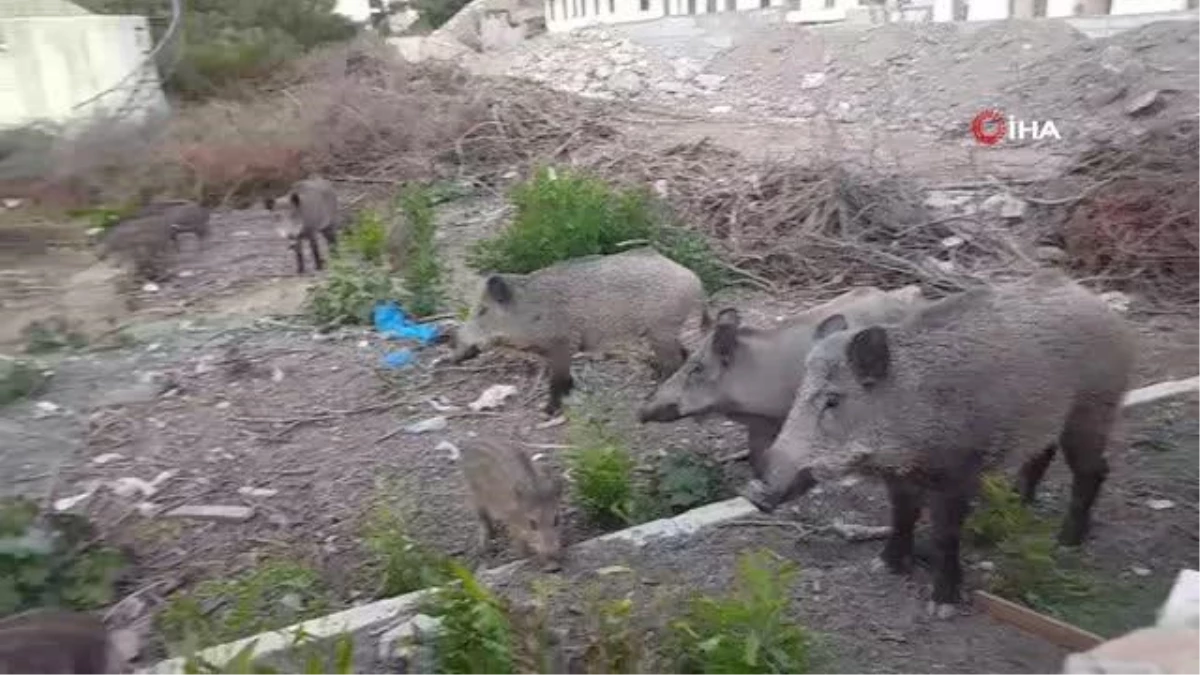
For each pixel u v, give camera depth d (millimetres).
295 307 4848
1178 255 4449
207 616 2379
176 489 3080
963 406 2025
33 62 7930
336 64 9789
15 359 4156
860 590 2299
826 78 10258
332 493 3000
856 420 2027
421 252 4750
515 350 3418
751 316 4266
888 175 5562
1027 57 9016
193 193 7156
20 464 3270
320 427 3469
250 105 8812
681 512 2764
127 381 3973
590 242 4500
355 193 7141
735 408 2672
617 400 3510
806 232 5012
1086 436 2279
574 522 2750
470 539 2699
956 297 2170
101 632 1980
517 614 1963
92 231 6145
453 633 1948
